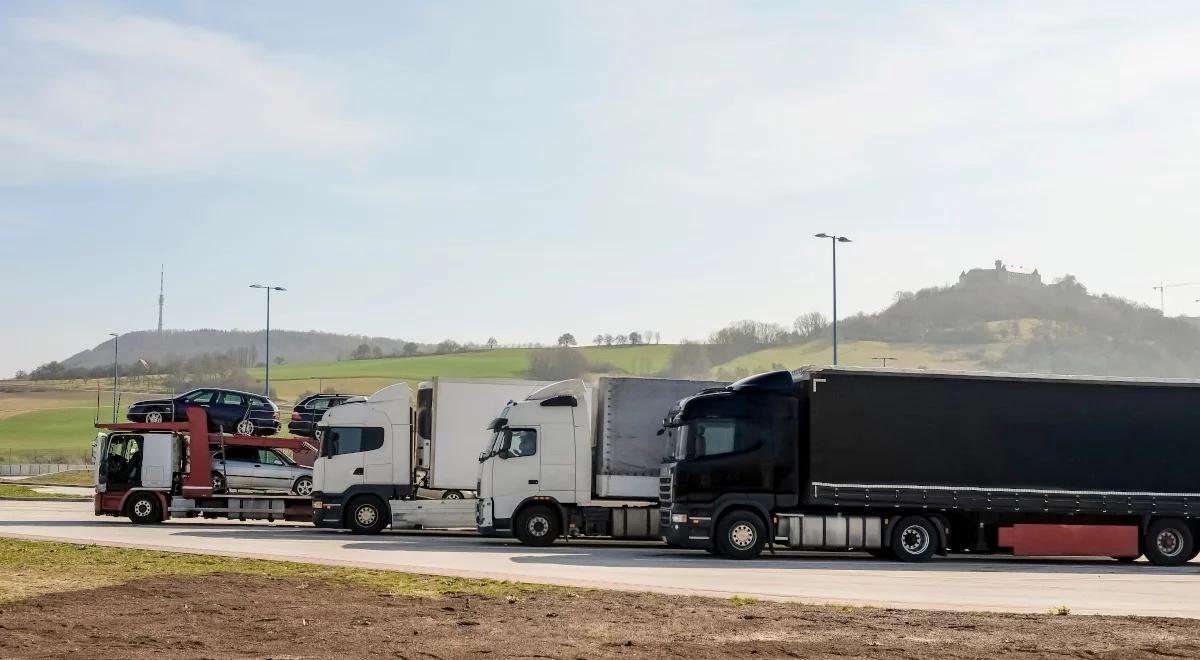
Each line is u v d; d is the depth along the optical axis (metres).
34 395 124.25
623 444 29.17
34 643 11.85
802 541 25.91
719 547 25.83
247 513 35.47
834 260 50.66
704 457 26.08
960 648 12.62
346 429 32.59
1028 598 18.55
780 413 26.31
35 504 45.25
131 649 11.71
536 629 13.57
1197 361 135.88
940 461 26.08
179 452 35.81
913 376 26.25
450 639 12.77
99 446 35.41
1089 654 12.36
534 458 28.92
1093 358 132.25
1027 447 26.41
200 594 16.17
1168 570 25.28
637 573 21.45
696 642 12.81
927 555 26.09
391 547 27.20
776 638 13.15
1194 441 26.98
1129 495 26.55
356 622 13.92
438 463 32.16
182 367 135.88
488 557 24.59
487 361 131.62
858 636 13.35
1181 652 12.52
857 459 25.84
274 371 133.75
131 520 35.09
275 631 13.11
